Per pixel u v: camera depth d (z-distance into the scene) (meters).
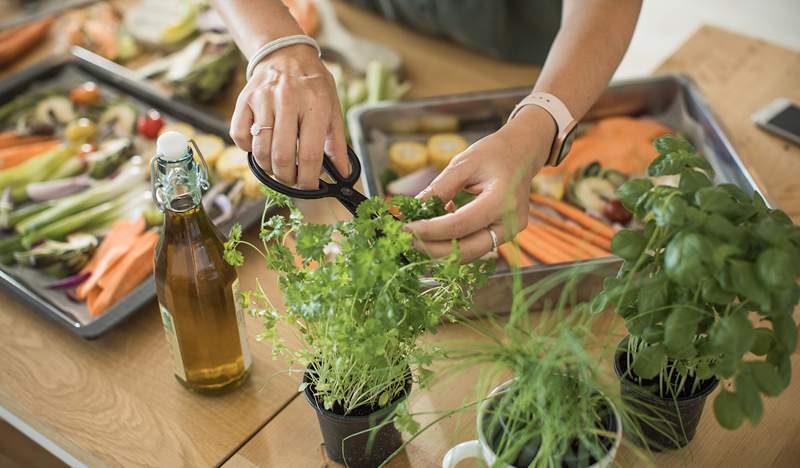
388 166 1.48
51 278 1.31
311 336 0.91
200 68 1.60
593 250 1.33
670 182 1.43
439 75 1.71
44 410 1.09
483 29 1.70
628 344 0.93
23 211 1.43
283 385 1.11
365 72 1.68
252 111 1.06
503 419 0.83
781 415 1.03
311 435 1.04
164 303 1.01
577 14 1.17
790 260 0.74
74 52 1.73
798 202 1.36
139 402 1.10
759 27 3.04
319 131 1.02
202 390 1.09
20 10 2.01
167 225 0.97
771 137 1.50
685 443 0.97
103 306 1.25
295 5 1.74
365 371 0.86
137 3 1.91
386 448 0.96
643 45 3.00
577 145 1.52
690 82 1.52
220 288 1.00
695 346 0.85
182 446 1.04
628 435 0.96
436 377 0.82
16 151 1.53
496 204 0.94
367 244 0.82
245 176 1.44
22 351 1.18
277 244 0.90
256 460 1.01
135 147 1.56
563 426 0.75
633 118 1.57
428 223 0.90
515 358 0.78
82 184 1.49
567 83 1.11
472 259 0.96
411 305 0.84
